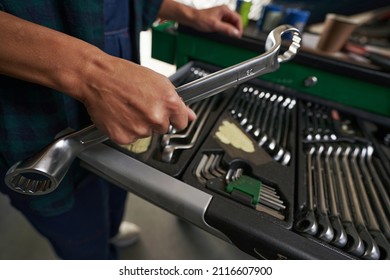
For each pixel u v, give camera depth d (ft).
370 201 1.16
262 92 1.89
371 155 1.45
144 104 0.79
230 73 0.98
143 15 1.78
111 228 2.61
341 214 1.07
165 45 2.32
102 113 0.83
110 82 0.79
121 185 1.17
